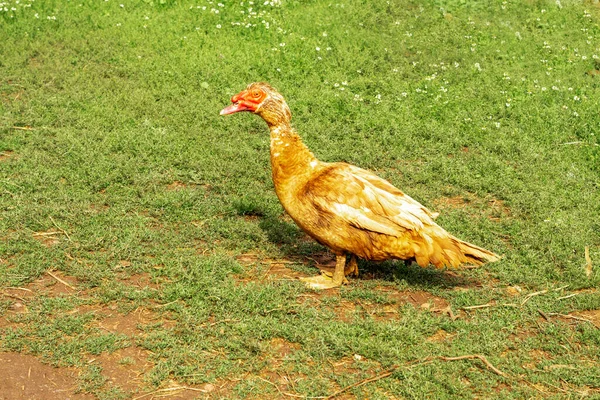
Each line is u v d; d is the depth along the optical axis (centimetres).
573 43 552
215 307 359
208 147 438
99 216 395
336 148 439
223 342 348
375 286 373
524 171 431
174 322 356
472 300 367
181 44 513
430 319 357
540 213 406
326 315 358
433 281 375
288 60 501
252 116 460
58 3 566
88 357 345
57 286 366
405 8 588
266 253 385
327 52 509
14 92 469
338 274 371
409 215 362
